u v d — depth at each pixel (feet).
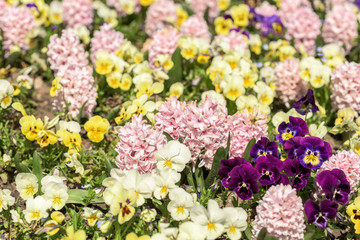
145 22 26.07
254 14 24.07
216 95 14.16
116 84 16.76
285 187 10.73
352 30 22.13
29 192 11.62
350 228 11.96
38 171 12.39
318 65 16.57
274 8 26.37
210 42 21.16
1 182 13.69
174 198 10.64
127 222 11.02
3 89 14.34
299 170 11.69
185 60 19.08
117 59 17.08
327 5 28.32
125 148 11.66
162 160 11.41
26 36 20.22
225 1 27.22
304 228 10.78
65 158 14.01
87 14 23.06
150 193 10.71
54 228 10.93
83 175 13.15
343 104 15.84
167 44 18.07
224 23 22.45
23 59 20.59
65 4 22.71
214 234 10.27
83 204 12.02
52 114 17.12
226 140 12.91
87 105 15.43
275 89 17.12
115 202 9.78
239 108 14.82
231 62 17.56
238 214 10.57
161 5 24.06
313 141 11.76
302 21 21.70
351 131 15.21
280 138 12.67
